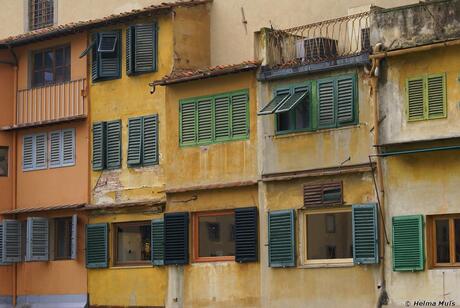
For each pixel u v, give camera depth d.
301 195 32.25
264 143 33.12
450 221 29.88
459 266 29.64
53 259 38.53
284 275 32.44
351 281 31.16
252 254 33.06
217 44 37.03
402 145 30.47
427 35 30.20
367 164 31.05
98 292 37.00
